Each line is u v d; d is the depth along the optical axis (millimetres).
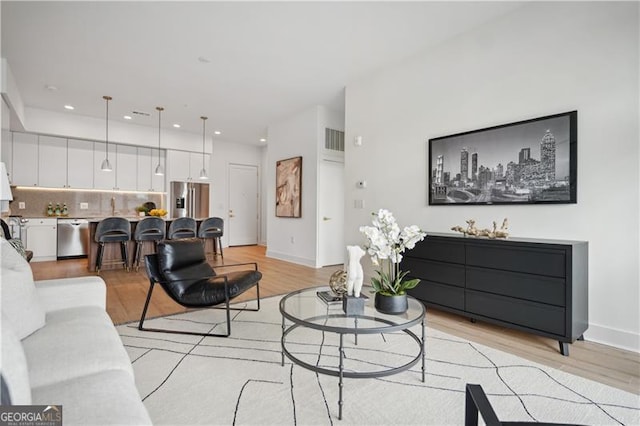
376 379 1925
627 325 2332
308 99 5266
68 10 2941
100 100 5328
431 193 3553
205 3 2861
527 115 2836
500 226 3008
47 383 1099
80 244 6406
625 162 2336
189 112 5961
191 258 3000
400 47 3598
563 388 1829
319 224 5629
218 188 8406
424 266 3168
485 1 2809
